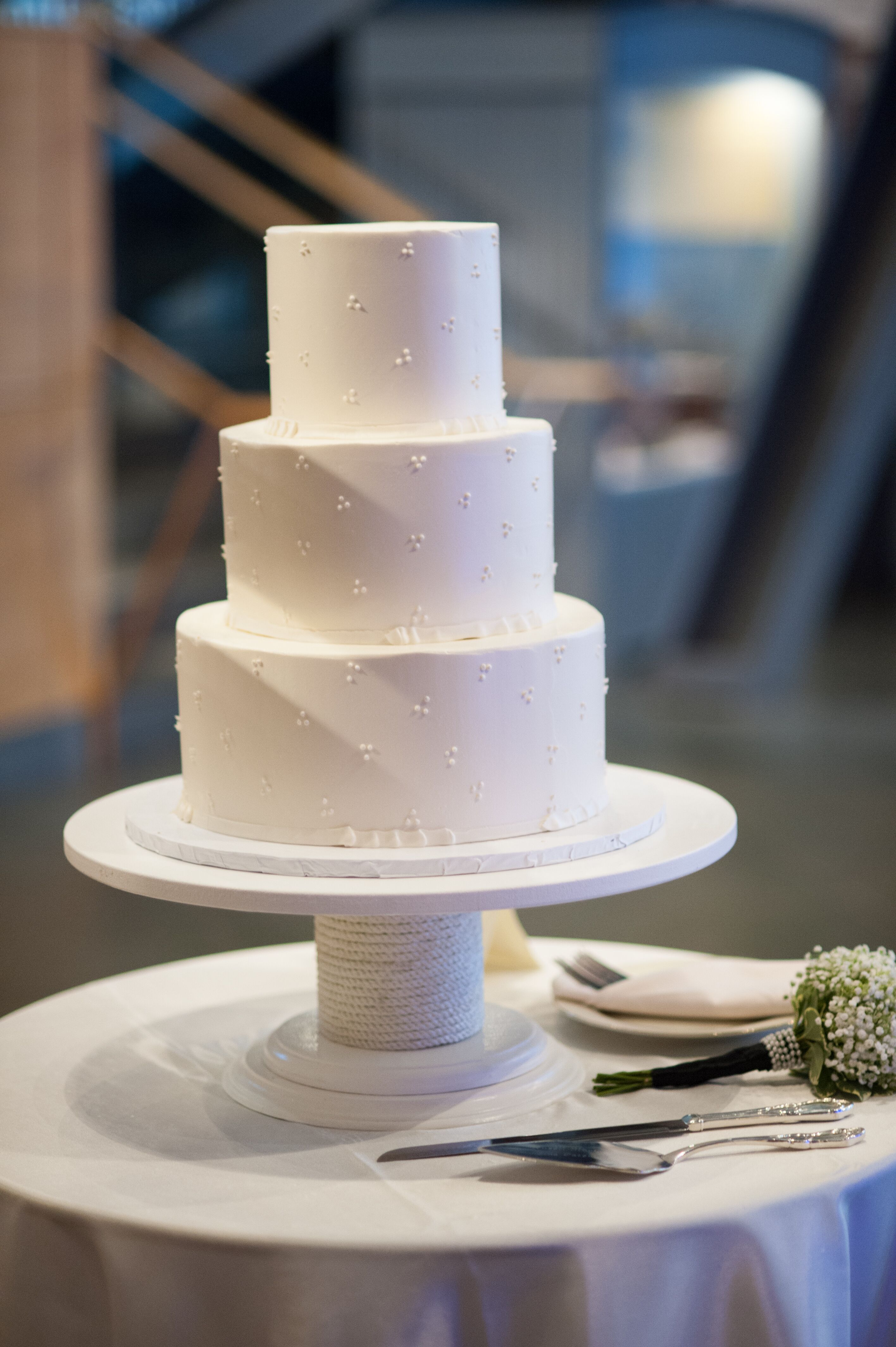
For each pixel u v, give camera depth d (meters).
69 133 6.52
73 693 6.87
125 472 9.27
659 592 9.28
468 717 1.98
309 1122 2.04
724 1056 2.17
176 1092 2.17
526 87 9.02
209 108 7.88
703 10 9.19
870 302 8.09
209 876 1.94
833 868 5.67
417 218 7.99
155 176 10.06
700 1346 1.73
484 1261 1.66
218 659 2.05
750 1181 1.81
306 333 2.08
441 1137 2.00
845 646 9.73
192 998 2.56
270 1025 2.43
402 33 9.11
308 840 2.01
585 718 2.11
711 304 10.70
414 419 2.07
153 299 10.16
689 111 10.27
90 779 6.80
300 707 1.98
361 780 1.98
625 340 9.85
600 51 8.92
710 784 6.77
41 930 5.08
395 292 2.04
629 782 2.39
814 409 8.33
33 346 6.53
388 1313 1.66
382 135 9.28
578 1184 1.82
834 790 6.64
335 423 2.08
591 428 8.57
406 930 2.09
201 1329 1.71
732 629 8.59
